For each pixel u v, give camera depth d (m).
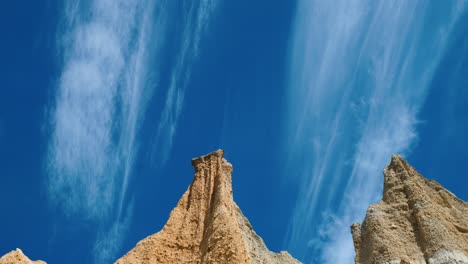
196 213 59.09
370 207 61.69
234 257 50.25
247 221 66.44
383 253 55.72
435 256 53.66
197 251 55.03
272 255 65.75
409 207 60.09
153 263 54.56
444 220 58.22
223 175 62.47
